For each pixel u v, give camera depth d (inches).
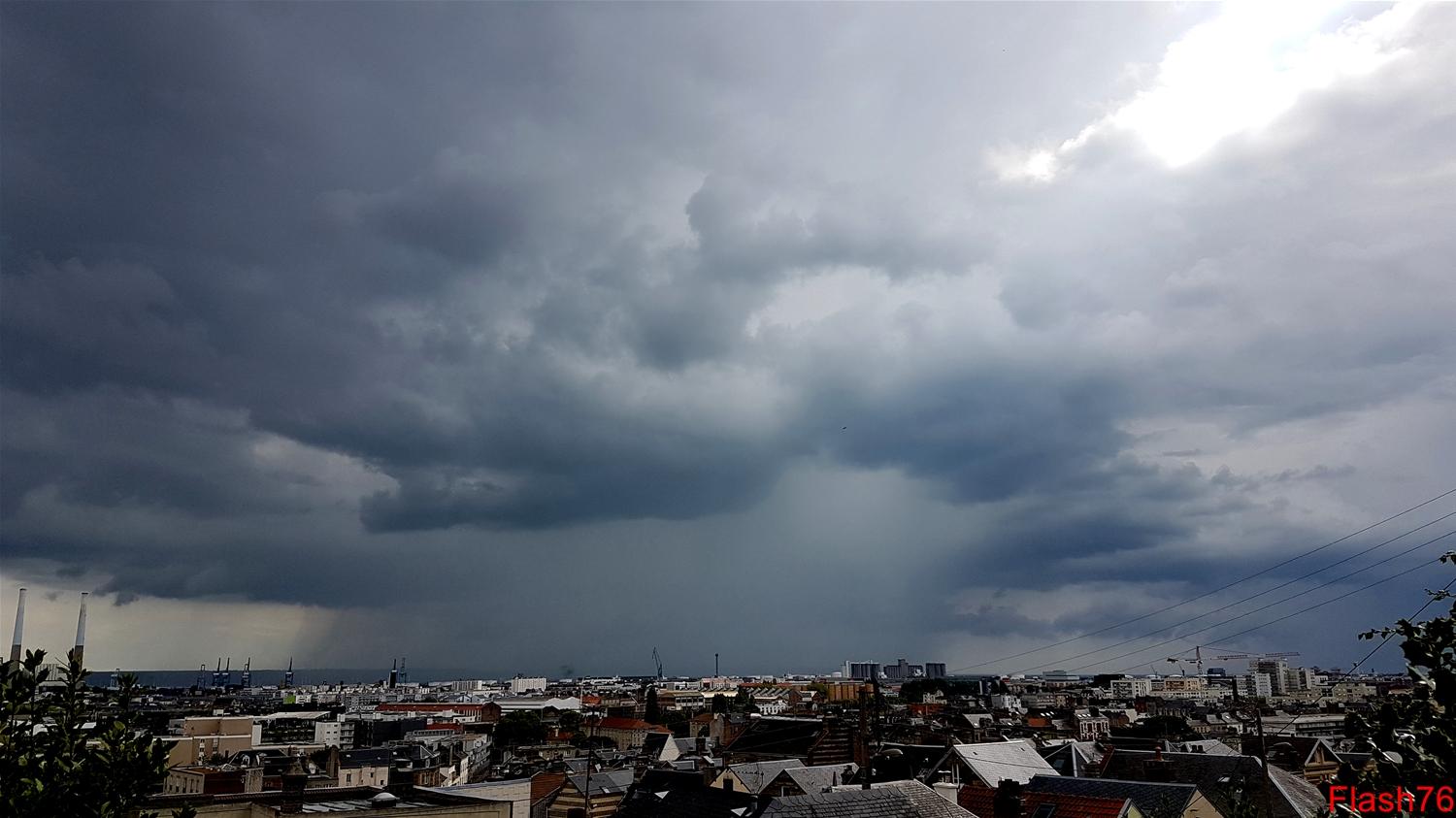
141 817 837.8
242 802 2415.1
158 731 854.5
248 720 6712.6
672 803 2696.9
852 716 6387.8
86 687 839.7
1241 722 7071.9
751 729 5944.9
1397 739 584.1
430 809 2363.4
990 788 2797.7
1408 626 587.8
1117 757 3718.0
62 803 748.6
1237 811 2351.1
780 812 2058.3
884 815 2112.5
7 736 758.5
